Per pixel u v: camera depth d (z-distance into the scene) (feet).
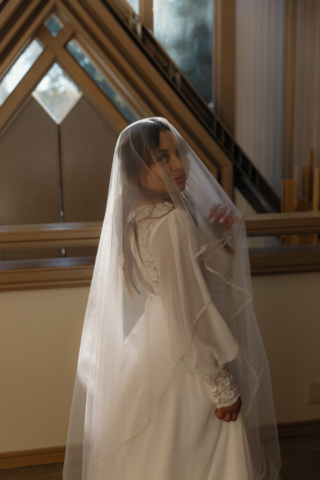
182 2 12.49
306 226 6.30
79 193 11.28
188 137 10.83
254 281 6.72
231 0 12.55
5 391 6.47
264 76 13.17
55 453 6.72
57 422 6.66
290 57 13.08
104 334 4.22
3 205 11.04
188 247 3.64
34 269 6.11
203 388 3.91
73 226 5.97
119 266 4.17
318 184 11.36
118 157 4.07
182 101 11.12
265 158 13.60
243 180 12.61
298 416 7.27
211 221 3.90
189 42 12.78
